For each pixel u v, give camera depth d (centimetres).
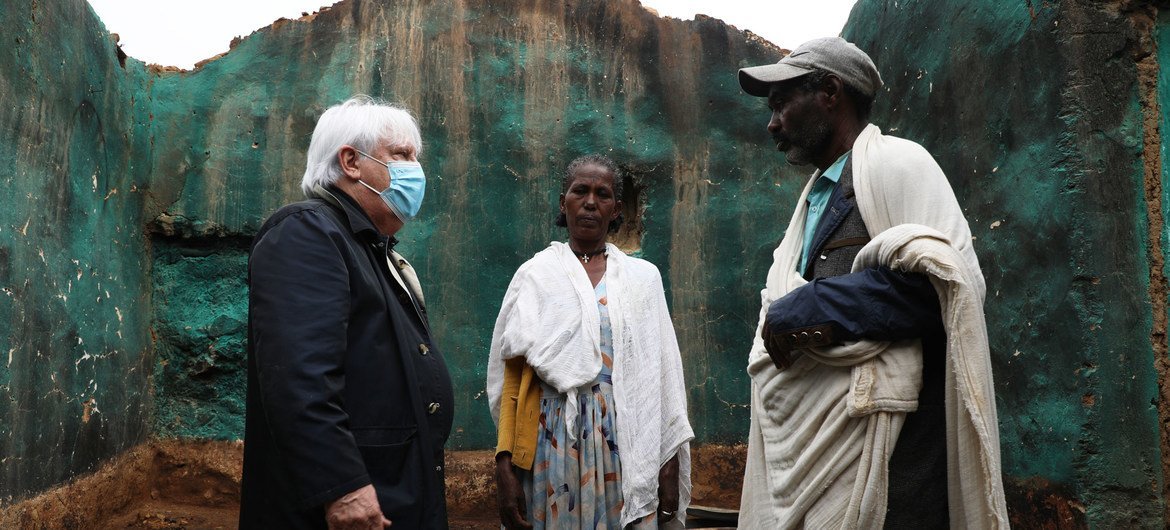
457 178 586
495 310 577
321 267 182
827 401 195
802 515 199
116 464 506
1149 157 326
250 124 587
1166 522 310
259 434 184
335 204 204
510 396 302
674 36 618
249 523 181
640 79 611
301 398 168
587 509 275
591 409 284
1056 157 338
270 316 176
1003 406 379
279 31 599
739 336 590
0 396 365
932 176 200
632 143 602
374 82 593
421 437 193
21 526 382
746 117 612
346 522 167
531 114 598
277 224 188
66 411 438
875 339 190
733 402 583
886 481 187
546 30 610
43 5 421
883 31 517
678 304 589
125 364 523
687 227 597
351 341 188
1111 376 317
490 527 536
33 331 400
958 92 419
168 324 576
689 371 583
